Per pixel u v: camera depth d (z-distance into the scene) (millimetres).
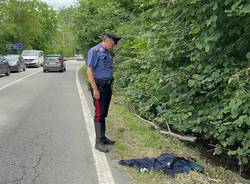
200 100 6434
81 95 15523
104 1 22156
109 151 6750
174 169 5543
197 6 5746
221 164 6645
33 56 46625
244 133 5559
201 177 5348
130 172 5621
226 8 5434
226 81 5766
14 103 13008
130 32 12906
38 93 16234
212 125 6180
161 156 6031
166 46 6809
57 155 6531
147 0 7609
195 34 5984
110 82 6883
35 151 6781
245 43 5730
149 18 7613
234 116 5223
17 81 23031
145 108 8531
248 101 5137
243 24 5492
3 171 5719
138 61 9562
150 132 7879
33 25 66625
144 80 9125
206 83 6031
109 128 8461
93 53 6707
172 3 6027
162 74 7168
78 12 23719
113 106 11562
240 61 5879
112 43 6789
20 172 5668
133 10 15656
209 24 5383
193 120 6500
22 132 8328
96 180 5316
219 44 5988
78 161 6180
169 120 6926
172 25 6492
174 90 6953
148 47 7312
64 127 8836
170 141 7309
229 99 5609
